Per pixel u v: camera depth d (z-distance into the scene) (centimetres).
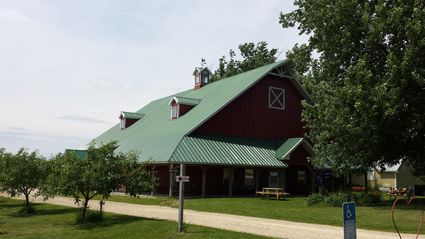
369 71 2306
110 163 1800
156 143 3641
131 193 1831
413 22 2231
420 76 2159
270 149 3769
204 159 3228
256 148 3694
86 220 1831
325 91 2738
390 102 2202
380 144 2498
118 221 1777
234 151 3503
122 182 1823
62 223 1823
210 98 4075
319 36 2809
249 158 3491
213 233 1417
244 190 3684
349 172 2884
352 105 2422
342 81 2794
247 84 3812
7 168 2253
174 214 2066
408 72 2214
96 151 1806
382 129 2306
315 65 3147
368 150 2552
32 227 1750
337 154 2739
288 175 3962
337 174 3166
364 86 2312
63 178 1759
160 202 2758
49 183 1820
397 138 2375
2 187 2286
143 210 2272
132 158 1867
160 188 3562
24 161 2244
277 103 4041
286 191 3928
